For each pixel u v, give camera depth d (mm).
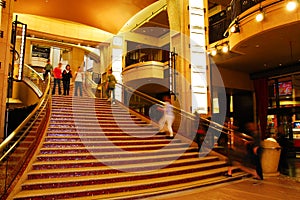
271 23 7066
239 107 13609
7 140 4352
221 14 11594
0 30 7676
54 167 5449
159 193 5156
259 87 12695
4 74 7680
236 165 7223
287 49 9141
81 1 12086
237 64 11336
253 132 7277
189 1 10797
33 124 6566
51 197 4449
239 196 5156
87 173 5418
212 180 6332
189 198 4996
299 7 6465
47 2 11992
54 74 12109
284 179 6785
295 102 11383
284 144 9484
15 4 12078
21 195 4262
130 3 12258
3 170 4902
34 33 16750
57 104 9844
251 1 8078
